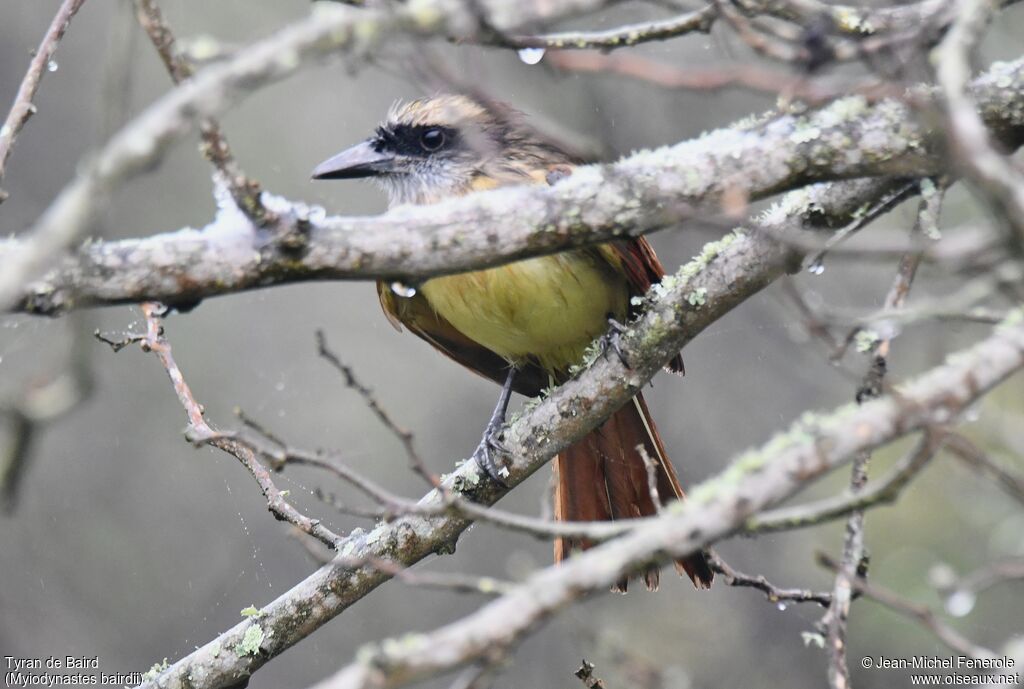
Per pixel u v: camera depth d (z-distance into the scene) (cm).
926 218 732
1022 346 539
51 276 604
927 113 568
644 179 661
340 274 636
